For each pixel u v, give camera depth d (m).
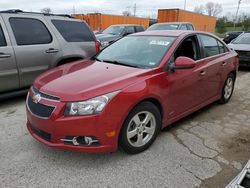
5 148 3.38
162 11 19.94
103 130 2.84
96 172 2.91
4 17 4.78
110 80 3.04
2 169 2.93
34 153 3.27
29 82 5.14
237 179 2.17
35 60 5.11
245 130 4.11
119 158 3.19
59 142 2.88
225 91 5.30
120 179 2.80
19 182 2.73
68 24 5.77
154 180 2.80
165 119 3.63
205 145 3.58
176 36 4.04
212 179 2.85
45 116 2.88
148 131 3.38
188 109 4.12
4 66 4.68
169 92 3.54
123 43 4.41
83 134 2.80
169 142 3.63
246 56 9.53
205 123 4.36
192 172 2.96
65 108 2.79
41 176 2.83
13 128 3.99
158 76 3.37
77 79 3.15
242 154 3.37
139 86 3.09
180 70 3.70
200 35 4.44
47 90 2.99
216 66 4.60
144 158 3.21
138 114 3.18
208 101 4.68
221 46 5.05
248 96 6.09
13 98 5.50
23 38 4.96
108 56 4.16
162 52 3.74
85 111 2.76
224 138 3.82
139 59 3.77
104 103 2.80
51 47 5.33
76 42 5.80
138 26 14.58
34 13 5.29
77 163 3.07
